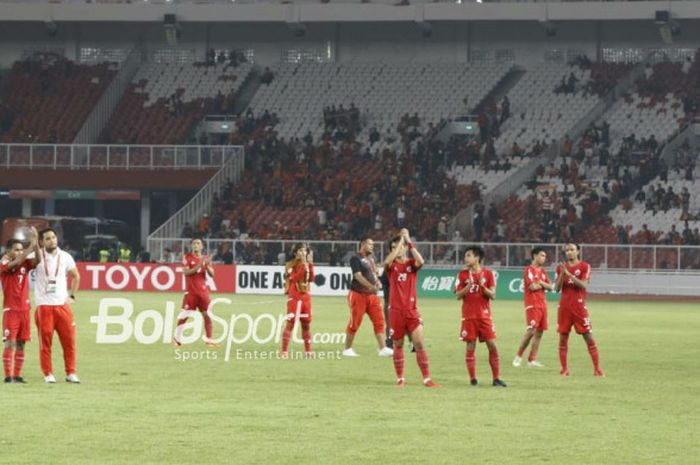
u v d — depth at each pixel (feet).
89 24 459.32
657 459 74.84
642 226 366.43
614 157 397.39
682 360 147.64
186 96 444.96
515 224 371.15
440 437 82.28
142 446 77.71
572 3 422.00
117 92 445.37
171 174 392.88
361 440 80.69
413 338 113.09
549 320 236.63
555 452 77.00
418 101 437.17
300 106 440.04
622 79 430.20
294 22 437.99
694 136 406.21
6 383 111.24
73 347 112.57
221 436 81.82
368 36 458.91
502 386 114.42
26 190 395.75
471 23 450.71
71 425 86.02
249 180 395.14
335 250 326.85
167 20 437.58
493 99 439.63
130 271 327.06
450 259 327.26
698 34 434.30
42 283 110.83
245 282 324.19
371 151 418.51
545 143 412.16
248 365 133.59
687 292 323.37
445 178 393.50
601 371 130.62
